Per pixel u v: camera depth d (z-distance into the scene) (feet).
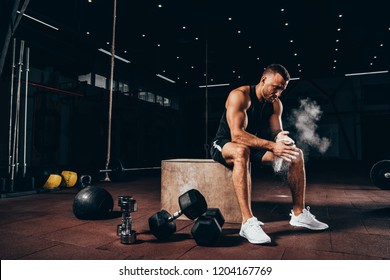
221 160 6.08
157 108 48.57
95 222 6.82
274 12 30.14
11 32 14.23
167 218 5.16
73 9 28.04
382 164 13.17
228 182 6.59
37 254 4.53
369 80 50.88
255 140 5.32
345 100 52.65
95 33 34.24
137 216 7.47
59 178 13.98
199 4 28.55
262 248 4.74
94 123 39.32
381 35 35.29
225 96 59.11
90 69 31.14
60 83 33.55
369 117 50.90
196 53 41.32
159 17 30.94
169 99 61.26
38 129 30.40
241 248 4.77
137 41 36.96
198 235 4.83
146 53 41.22
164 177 7.28
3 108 19.02
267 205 9.05
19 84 13.67
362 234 5.52
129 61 44.14
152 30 34.04
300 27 33.35
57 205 9.43
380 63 46.14
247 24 32.63
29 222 6.83
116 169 17.52
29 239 5.35
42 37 24.08
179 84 57.31
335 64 46.65
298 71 50.26
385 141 49.83
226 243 5.04
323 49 39.93
